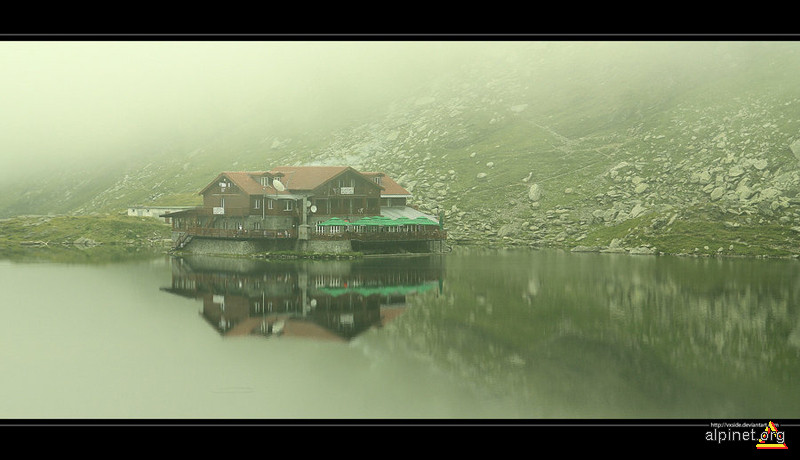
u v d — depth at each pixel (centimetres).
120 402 4044
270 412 3906
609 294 7844
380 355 5034
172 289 8088
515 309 6838
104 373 4591
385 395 4166
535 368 4709
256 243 12319
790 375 4547
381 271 10044
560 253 13775
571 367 4728
